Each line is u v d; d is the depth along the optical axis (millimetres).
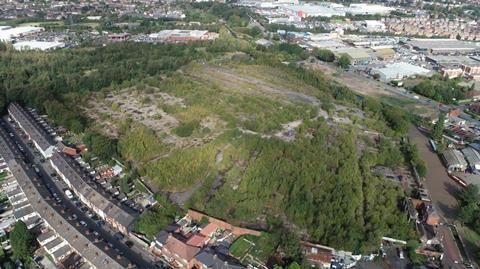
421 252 157000
